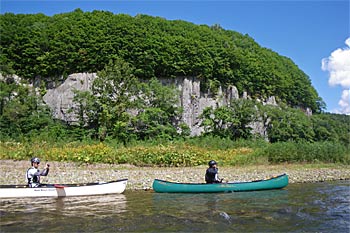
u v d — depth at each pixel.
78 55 58.91
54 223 10.69
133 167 26.05
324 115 83.38
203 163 29.33
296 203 14.41
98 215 11.88
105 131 44.94
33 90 52.66
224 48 69.25
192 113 59.81
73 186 16.03
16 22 66.62
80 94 48.78
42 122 46.62
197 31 74.81
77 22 63.97
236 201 14.91
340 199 15.48
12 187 15.40
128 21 66.69
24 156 27.02
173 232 9.78
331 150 34.28
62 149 28.95
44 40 60.44
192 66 62.47
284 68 90.38
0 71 55.75
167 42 63.66
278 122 61.44
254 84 73.06
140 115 48.88
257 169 27.20
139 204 14.10
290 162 31.92
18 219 11.20
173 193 17.14
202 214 12.11
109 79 48.38
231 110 56.47
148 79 61.72
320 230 10.12
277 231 9.96
